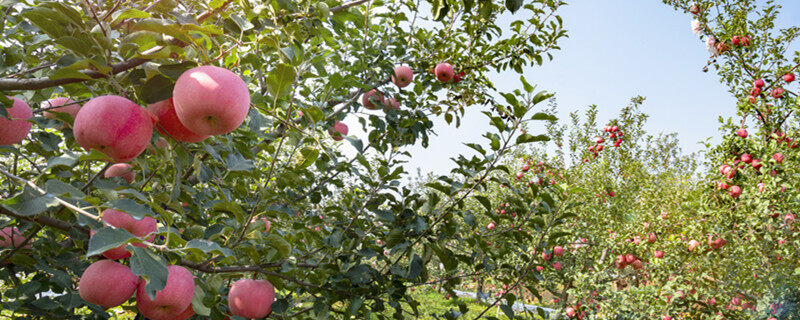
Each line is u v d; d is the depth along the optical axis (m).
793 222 5.23
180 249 1.10
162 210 1.14
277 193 2.79
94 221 1.27
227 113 1.07
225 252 1.16
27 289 2.15
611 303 6.24
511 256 4.38
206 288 2.07
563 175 9.50
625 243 7.39
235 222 2.35
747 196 5.60
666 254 6.57
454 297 3.20
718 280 6.03
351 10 2.96
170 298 1.42
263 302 2.15
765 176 5.57
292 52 1.60
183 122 1.10
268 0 2.04
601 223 9.19
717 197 6.09
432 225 2.86
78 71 1.14
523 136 2.60
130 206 1.11
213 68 1.11
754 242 5.61
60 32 1.22
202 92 1.04
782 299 5.48
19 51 1.79
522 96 2.61
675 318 5.76
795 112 5.78
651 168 13.06
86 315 2.46
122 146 1.13
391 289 2.84
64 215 1.85
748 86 6.39
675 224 6.95
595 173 9.89
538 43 4.50
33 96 1.97
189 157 1.95
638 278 8.20
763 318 5.57
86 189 1.94
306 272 2.94
